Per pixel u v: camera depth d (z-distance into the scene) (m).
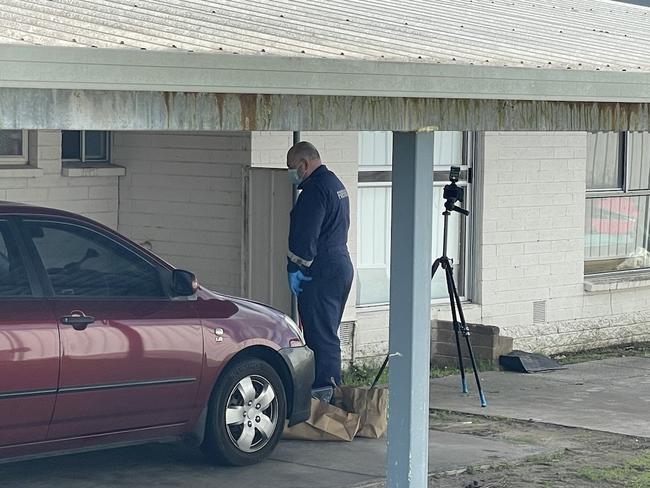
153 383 8.30
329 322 10.45
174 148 12.20
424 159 7.42
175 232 12.26
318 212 10.26
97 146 12.47
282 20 7.75
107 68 5.46
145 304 8.35
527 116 7.89
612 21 11.80
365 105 6.93
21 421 7.66
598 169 15.46
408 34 8.16
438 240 13.76
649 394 12.23
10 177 11.43
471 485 8.57
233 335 8.79
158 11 7.16
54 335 7.78
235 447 8.84
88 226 8.23
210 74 5.82
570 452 9.66
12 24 5.79
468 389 12.21
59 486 8.34
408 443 7.57
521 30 9.66
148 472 8.73
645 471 9.10
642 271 15.89
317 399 9.84
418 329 7.54
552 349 14.64
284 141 12.05
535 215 14.34
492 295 14.01
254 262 11.80
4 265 7.80
